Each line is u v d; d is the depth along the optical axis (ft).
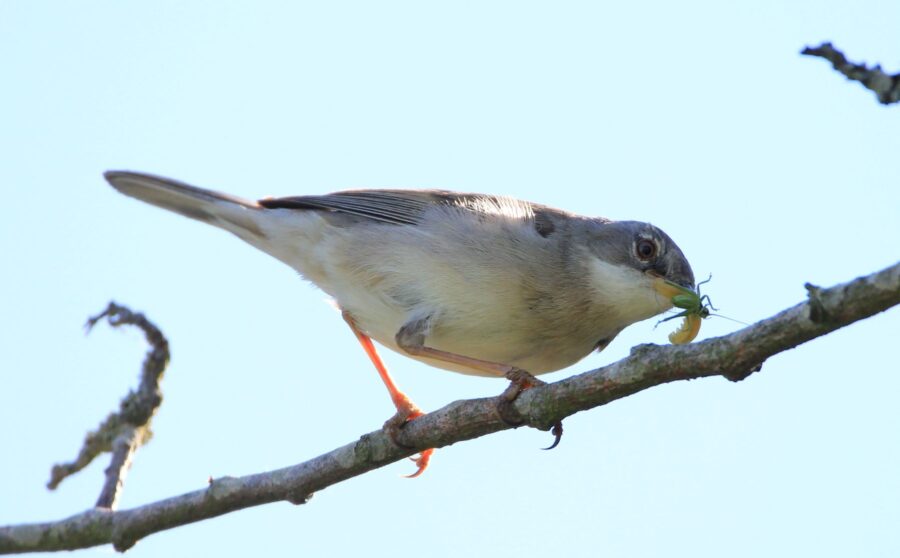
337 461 31.45
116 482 34.76
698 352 24.40
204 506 32.04
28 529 32.91
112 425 36.17
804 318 22.45
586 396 26.99
